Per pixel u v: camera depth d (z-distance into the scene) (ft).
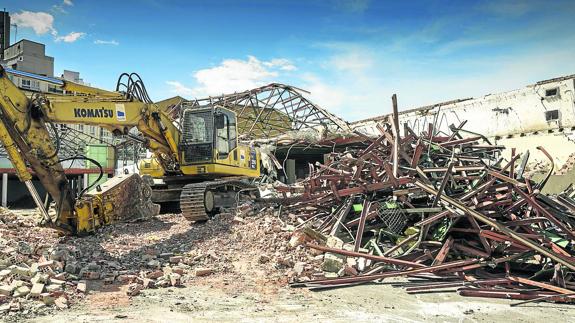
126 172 42.11
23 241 27.07
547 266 24.00
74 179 106.93
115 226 36.58
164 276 22.59
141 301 18.89
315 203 35.35
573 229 26.68
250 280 23.24
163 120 37.52
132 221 38.86
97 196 35.55
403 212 29.50
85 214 32.17
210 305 18.67
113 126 32.73
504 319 18.03
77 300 18.61
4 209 39.42
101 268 23.66
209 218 38.34
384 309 19.01
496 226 25.25
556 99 89.30
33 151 27.45
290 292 21.42
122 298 19.22
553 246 24.36
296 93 98.68
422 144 31.32
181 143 40.88
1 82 25.71
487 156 36.37
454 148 34.32
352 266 25.43
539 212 27.20
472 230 26.35
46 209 30.25
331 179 33.45
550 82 90.48
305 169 110.93
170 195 45.62
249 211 37.88
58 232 32.58
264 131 112.98
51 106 28.35
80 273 22.20
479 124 100.58
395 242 29.19
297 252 27.68
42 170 28.35
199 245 29.94
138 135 37.32
